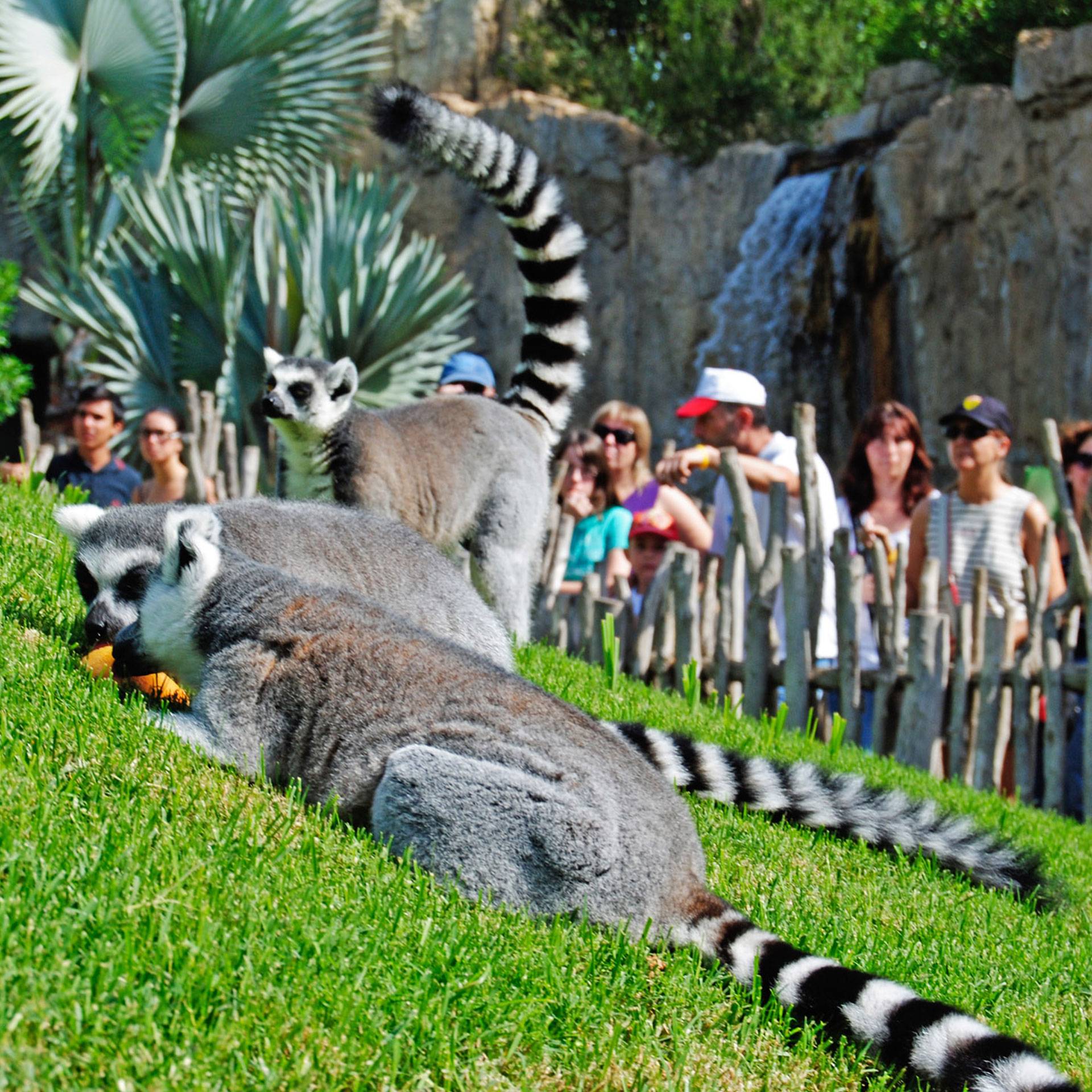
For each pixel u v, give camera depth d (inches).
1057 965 162.1
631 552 364.2
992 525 318.0
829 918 153.8
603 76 930.1
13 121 655.8
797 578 319.9
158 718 145.8
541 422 311.6
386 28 921.5
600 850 124.7
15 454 680.4
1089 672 298.4
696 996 118.9
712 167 818.2
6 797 116.0
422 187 871.1
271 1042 94.1
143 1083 86.2
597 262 851.4
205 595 150.5
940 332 665.6
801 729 319.3
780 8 939.3
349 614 146.0
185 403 597.6
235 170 703.7
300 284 599.5
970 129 649.6
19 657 159.0
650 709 250.8
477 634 192.1
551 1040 106.9
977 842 193.0
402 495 278.7
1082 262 605.6
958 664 312.3
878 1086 112.7
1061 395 612.1
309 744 139.6
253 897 110.9
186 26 655.1
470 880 126.8
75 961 94.0
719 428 351.3
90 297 601.3
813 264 737.6
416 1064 97.7
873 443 336.2
